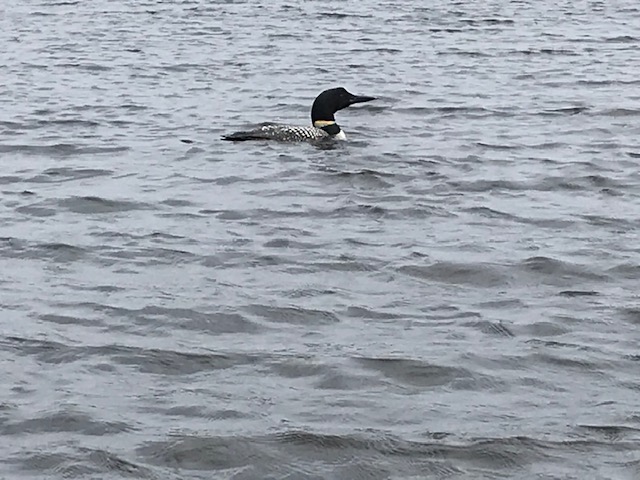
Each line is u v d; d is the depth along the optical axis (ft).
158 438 25.70
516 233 42.22
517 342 31.40
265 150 57.21
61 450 25.11
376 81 78.95
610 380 29.01
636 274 37.40
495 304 34.50
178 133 61.87
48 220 43.96
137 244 40.60
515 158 55.36
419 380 28.96
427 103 70.33
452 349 30.81
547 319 33.09
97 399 27.68
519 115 66.39
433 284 36.45
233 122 65.46
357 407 27.37
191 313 33.47
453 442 25.62
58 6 128.47
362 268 37.96
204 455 25.05
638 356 30.50
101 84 78.13
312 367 29.60
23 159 55.42
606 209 45.73
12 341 31.22
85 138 60.23
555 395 28.14
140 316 33.27
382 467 24.67
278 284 36.29
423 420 26.73
